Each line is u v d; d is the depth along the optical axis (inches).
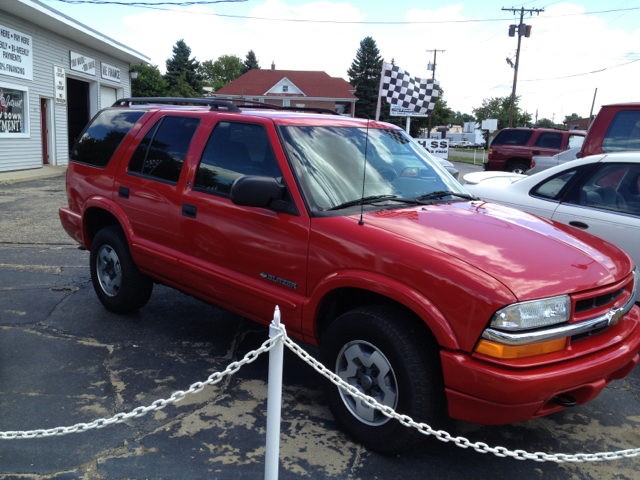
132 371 147.2
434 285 101.3
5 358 151.9
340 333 115.6
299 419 127.1
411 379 103.3
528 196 201.3
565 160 624.1
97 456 109.3
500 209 140.9
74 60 800.3
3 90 634.8
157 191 159.3
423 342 105.0
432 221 120.4
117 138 181.9
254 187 121.1
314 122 143.9
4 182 566.6
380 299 116.3
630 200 176.7
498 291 96.5
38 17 657.6
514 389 93.8
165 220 157.1
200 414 127.3
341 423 118.8
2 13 622.8
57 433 88.8
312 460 111.2
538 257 108.3
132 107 187.0
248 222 133.3
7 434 88.7
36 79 701.9
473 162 1320.1
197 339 171.3
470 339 97.8
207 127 152.6
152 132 169.9
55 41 745.6
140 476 103.6
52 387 136.5
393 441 108.1
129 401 131.1
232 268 139.0
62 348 160.2
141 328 178.5
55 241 299.0
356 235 114.0
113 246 179.6
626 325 117.3
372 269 109.6
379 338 107.6
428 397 103.5
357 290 115.9
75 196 195.3
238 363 91.2
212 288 145.6
